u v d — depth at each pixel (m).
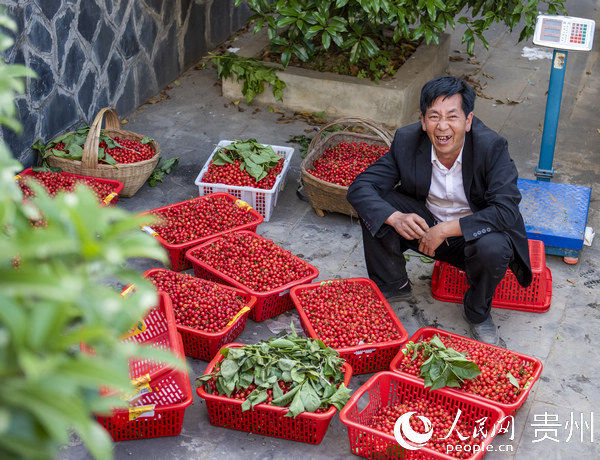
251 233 3.60
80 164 4.11
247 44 5.89
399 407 2.73
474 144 3.04
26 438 1.02
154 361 2.79
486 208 3.01
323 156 4.39
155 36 5.43
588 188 4.17
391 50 5.77
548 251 3.83
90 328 1.05
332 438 2.76
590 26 3.88
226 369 2.70
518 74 6.08
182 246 3.56
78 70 4.64
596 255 3.92
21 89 1.39
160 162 4.64
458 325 3.41
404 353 2.89
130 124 5.16
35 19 4.14
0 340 1.02
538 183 4.21
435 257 3.36
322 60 5.54
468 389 2.76
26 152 4.30
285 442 2.74
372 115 5.23
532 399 2.98
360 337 3.01
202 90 5.69
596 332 3.37
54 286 1.00
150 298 1.20
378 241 3.29
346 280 3.36
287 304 3.42
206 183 4.05
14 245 1.02
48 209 1.13
